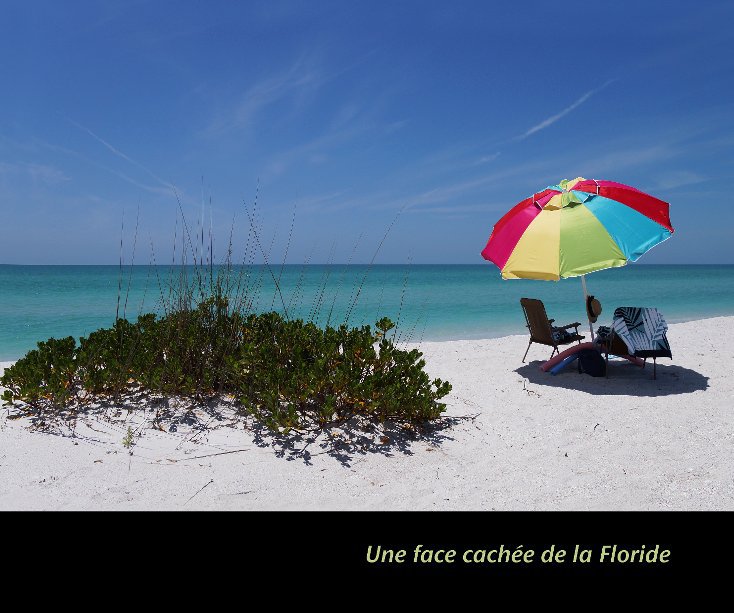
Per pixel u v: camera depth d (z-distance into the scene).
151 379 4.96
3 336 13.30
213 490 3.69
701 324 11.99
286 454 4.23
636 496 3.75
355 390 4.61
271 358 5.16
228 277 5.66
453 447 4.62
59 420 4.59
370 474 4.03
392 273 74.88
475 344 9.80
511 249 6.65
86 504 3.44
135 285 33.72
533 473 4.14
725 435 4.83
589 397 6.12
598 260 6.00
